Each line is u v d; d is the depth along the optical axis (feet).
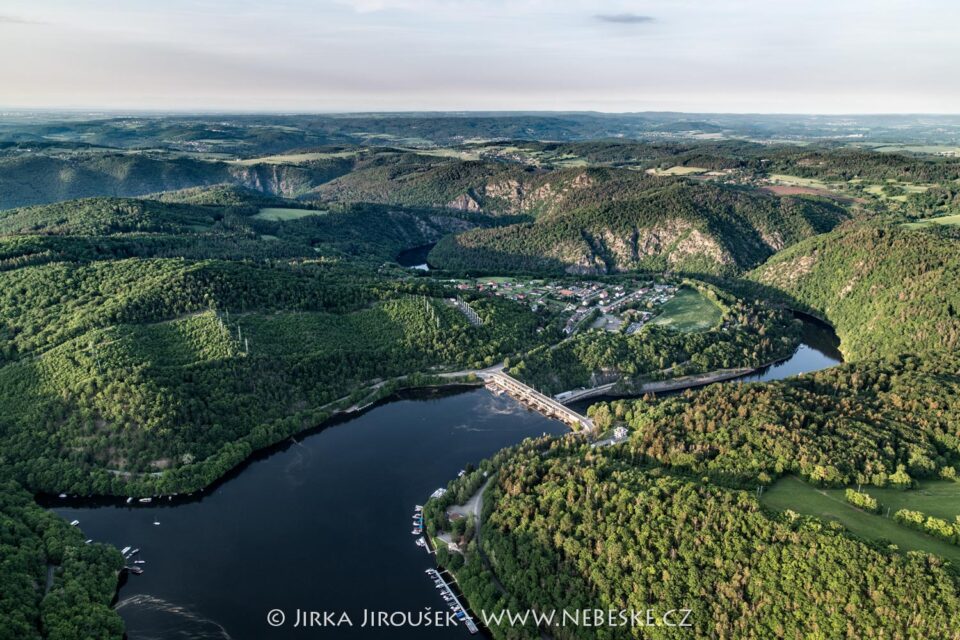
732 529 543.39
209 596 585.63
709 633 495.41
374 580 609.01
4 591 517.14
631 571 549.54
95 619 525.75
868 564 481.05
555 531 604.90
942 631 431.43
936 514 554.87
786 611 485.56
